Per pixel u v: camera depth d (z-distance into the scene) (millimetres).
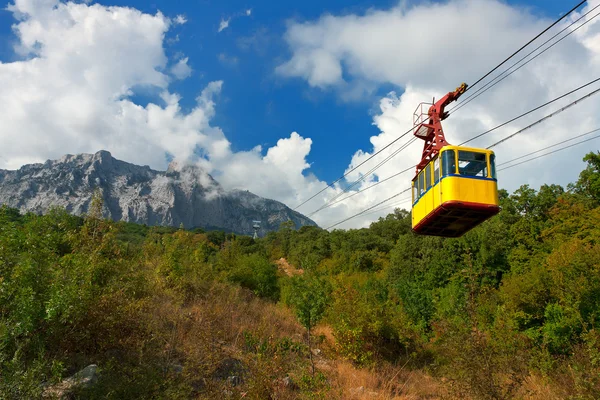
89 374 7926
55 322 8016
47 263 8609
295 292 16078
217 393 8664
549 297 19859
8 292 7367
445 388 10664
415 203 18359
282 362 10734
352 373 14156
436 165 16047
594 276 17734
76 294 8438
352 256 60875
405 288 25047
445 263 35656
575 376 9789
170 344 10367
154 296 13875
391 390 13430
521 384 9992
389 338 18281
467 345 9781
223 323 14430
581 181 37250
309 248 73875
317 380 10422
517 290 20516
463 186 14867
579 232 28578
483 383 9117
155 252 23438
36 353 7535
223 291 20938
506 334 12930
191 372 9086
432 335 21047
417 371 16391
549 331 17844
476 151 15398
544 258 27734
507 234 35219
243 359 10641
